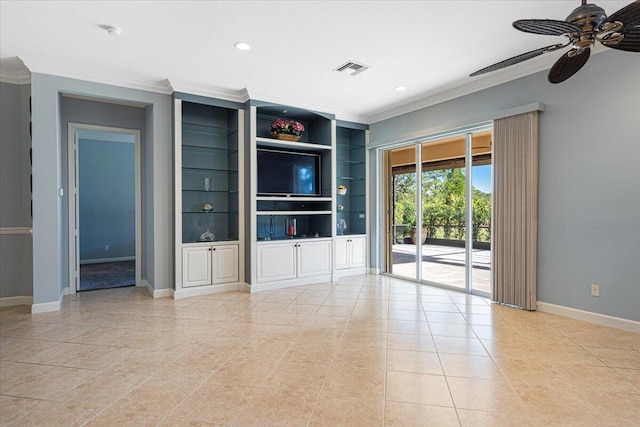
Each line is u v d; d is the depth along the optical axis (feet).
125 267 23.18
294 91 15.78
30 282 14.23
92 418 6.50
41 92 12.69
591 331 10.73
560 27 6.42
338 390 7.48
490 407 6.82
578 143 11.66
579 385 7.63
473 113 14.87
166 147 15.24
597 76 11.21
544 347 9.63
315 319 12.14
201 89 15.20
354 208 21.11
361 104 17.70
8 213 13.98
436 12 9.37
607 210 11.03
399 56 12.09
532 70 12.71
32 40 10.91
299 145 17.42
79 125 15.81
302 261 17.42
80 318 12.31
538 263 12.79
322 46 11.34
